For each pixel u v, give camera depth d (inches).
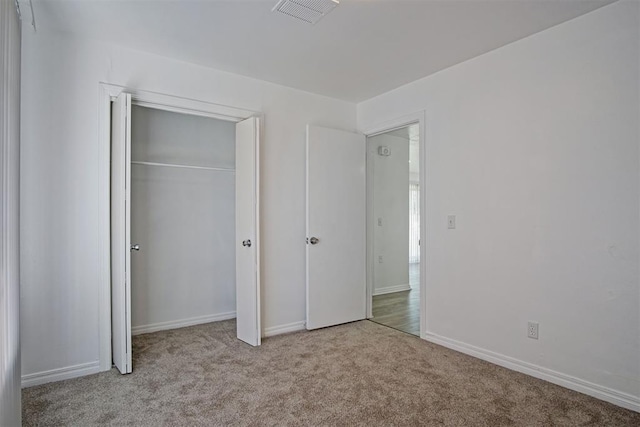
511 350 102.7
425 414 79.0
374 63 117.9
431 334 125.5
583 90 89.0
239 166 129.2
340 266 146.6
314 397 86.4
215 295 153.0
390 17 90.5
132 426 74.8
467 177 114.5
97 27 96.1
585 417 78.1
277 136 136.6
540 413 79.6
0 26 54.2
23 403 84.0
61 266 97.3
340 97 151.3
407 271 221.1
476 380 95.4
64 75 98.5
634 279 81.0
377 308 174.4
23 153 93.0
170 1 84.3
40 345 94.6
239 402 84.1
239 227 129.0
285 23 94.0
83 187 100.6
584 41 88.8
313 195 139.5
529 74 99.5
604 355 85.2
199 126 150.3
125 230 98.5
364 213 154.9
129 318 99.6
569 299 91.1
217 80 123.6
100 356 101.9
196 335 132.6
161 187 141.2
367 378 96.5
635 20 80.9
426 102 128.4
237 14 89.7
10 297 63.3
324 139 142.9
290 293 139.3
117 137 101.7
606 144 85.1
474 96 113.0
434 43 104.0
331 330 139.3
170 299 142.3
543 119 96.3
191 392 88.9
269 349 118.0
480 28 95.6
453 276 118.3
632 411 80.4
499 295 105.7
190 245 147.3
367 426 74.6
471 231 113.2
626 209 82.2
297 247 141.4
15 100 68.3
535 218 97.7
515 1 83.3
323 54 112.0
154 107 114.9
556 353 93.5
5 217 59.1
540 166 96.8
